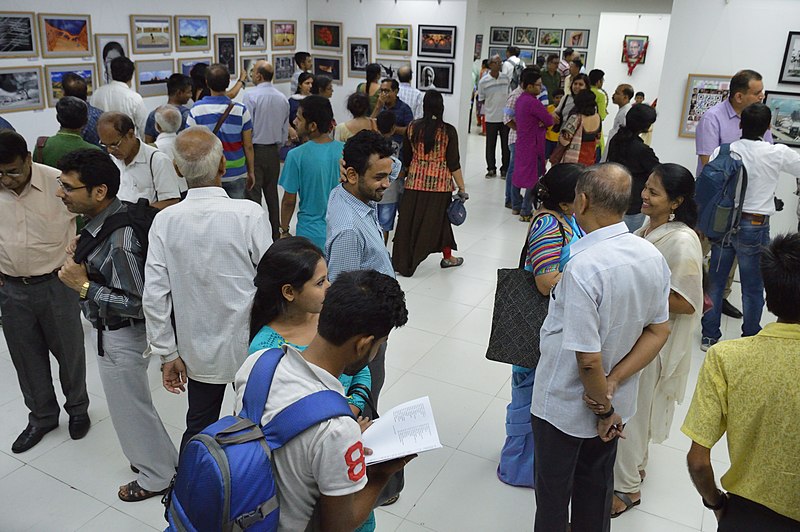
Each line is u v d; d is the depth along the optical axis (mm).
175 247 2307
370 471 1494
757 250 4047
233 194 5223
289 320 1778
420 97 6895
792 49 5094
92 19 5914
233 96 6266
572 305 1918
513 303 2574
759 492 1516
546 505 2242
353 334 1324
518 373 2805
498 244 6328
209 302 2361
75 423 3176
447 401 3598
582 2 12570
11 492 2793
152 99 6691
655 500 2889
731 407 1522
